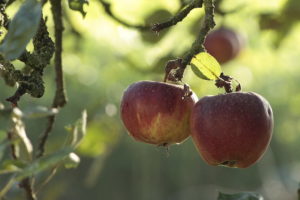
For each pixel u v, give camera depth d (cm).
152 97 118
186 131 120
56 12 126
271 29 179
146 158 815
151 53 177
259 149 115
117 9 169
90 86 445
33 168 98
